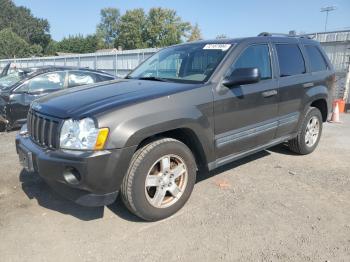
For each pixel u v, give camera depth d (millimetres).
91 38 99562
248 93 4273
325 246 3189
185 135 3836
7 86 8172
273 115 4746
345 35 11914
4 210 3885
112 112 3201
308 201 4082
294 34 5926
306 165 5309
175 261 3006
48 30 113375
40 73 7969
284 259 3010
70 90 4109
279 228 3488
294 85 5023
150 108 3389
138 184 3379
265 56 4699
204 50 4461
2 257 3066
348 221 3625
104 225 3572
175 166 3717
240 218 3686
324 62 5891
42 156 3289
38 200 4125
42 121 3494
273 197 4184
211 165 4039
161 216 3617
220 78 3998
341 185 4551
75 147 3150
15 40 81938
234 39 4547
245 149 4461
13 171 5070
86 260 3029
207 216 3730
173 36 76000
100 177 3137
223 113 3998
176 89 3705
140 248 3186
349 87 12062
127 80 4457
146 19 77812
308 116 5512
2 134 7465
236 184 4562
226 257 3047
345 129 8094
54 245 3244
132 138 3217
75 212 3838
